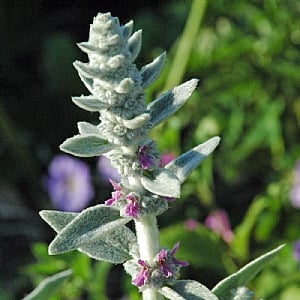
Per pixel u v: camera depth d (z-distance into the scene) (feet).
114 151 7.55
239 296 8.20
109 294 19.72
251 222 18.07
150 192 7.77
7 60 24.93
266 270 17.71
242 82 21.33
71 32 25.71
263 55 21.27
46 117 24.03
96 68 6.98
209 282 17.90
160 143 19.86
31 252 20.95
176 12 23.95
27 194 22.31
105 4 25.91
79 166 20.15
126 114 7.16
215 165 21.61
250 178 21.90
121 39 7.02
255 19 21.53
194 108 21.21
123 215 7.63
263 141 21.21
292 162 21.12
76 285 15.55
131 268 8.03
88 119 23.81
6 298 19.33
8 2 25.14
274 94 21.24
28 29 25.52
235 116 20.98
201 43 21.75
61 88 23.98
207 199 19.83
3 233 21.42
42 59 24.80
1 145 22.25
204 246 17.38
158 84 20.86
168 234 17.26
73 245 7.39
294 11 21.44
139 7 25.55
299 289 17.42
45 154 23.40
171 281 7.92
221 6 21.62
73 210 20.16
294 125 21.59
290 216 19.34
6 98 24.40
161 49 23.39
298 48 21.44
